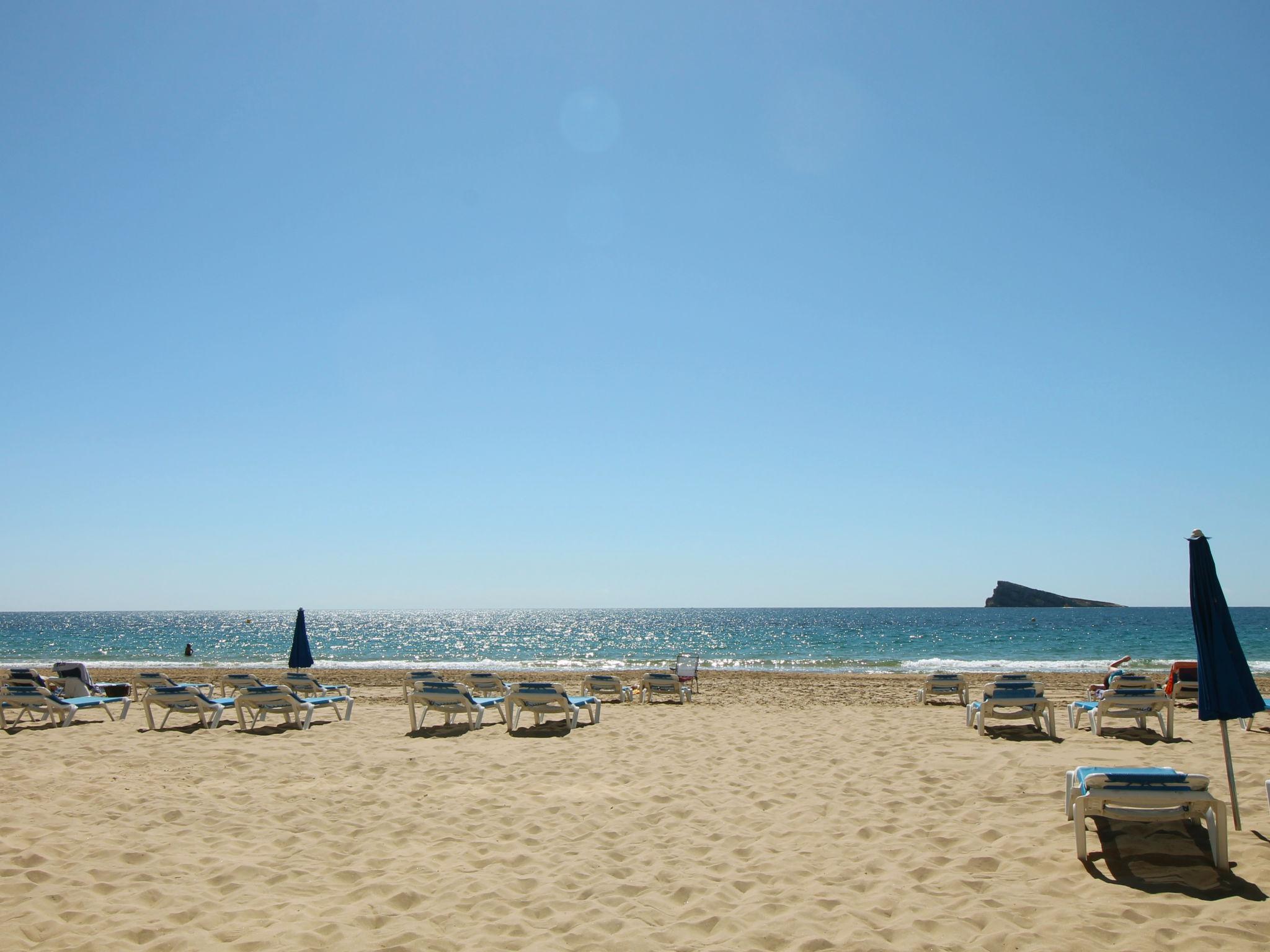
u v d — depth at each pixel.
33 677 13.88
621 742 10.29
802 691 19.09
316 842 6.04
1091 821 6.03
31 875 5.29
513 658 49.88
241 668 37.81
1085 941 4.16
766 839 6.06
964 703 15.34
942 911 4.59
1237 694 5.71
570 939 4.37
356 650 60.69
